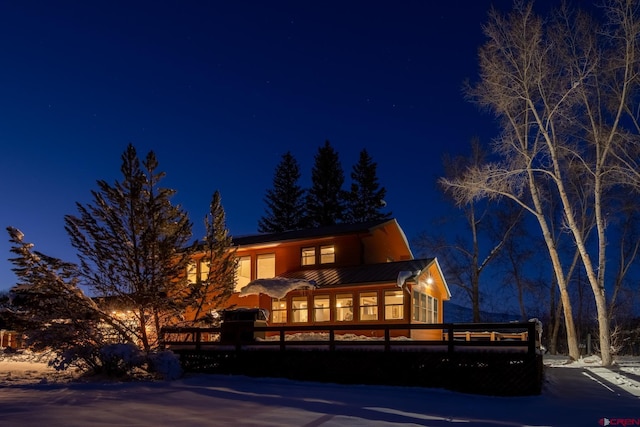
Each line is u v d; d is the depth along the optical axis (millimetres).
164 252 17562
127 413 9469
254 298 28688
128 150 17859
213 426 8523
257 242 30219
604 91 24203
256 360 16016
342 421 9023
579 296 38844
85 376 15805
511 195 26312
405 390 13102
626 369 19953
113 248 17438
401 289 24188
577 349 25484
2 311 17469
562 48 24234
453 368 13391
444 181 27359
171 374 15219
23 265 16891
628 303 33094
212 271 19828
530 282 38281
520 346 13164
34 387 13031
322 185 58500
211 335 21609
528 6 24266
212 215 20078
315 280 25828
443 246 37531
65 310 17094
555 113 24672
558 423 9031
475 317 36281
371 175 58281
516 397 12125
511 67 25047
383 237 30844
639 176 23719
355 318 24766
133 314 18688
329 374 14867
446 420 9258
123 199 17609
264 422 8875
